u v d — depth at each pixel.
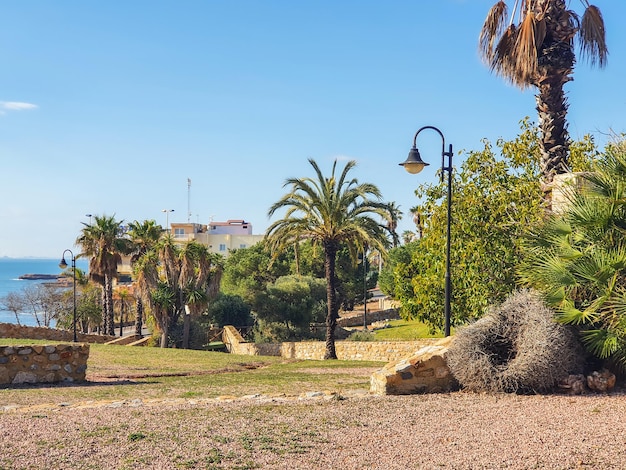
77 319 51.81
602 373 10.24
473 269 20.11
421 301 22.22
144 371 17.64
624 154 11.19
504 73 17.70
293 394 10.97
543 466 6.04
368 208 28.06
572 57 16.50
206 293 38.56
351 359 27.72
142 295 36.72
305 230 28.28
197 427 7.72
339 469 6.08
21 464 6.07
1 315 109.62
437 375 10.70
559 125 16.55
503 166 20.92
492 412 8.62
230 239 100.94
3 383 12.95
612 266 10.18
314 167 27.75
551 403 9.20
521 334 10.46
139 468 6.01
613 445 6.61
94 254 44.06
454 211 21.02
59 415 8.55
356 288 56.44
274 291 43.28
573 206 11.39
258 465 6.20
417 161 14.81
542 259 11.32
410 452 6.63
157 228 46.22
